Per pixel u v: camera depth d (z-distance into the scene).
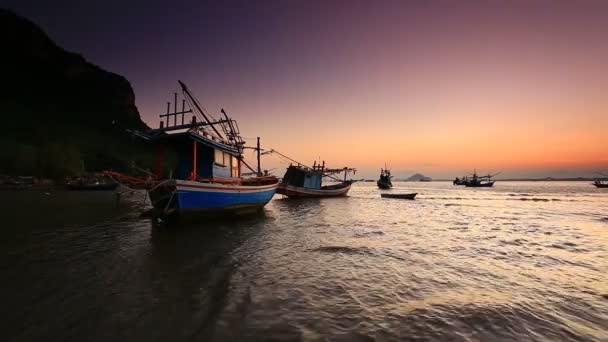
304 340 4.35
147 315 5.05
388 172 83.31
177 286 6.44
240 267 7.88
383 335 4.52
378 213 23.05
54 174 60.53
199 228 13.84
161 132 15.35
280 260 8.66
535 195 55.34
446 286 6.75
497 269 8.22
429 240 12.19
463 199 43.59
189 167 15.65
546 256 9.78
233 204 16.39
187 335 4.43
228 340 4.31
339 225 16.05
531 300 6.03
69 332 4.48
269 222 16.59
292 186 34.97
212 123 16.89
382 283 6.84
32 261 8.25
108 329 4.59
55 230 13.20
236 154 18.44
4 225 14.55
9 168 56.66
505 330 4.78
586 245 11.59
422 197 48.78
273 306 5.47
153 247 10.05
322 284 6.68
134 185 13.39
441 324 4.89
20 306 5.36
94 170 69.06
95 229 13.48
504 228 15.80
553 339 4.56
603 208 28.95
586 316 5.37
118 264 8.02
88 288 6.27
